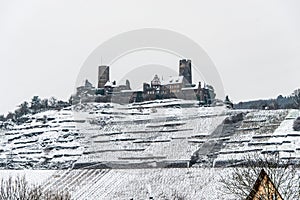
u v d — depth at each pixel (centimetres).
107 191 7081
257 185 4144
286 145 9825
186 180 6494
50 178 9550
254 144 9188
